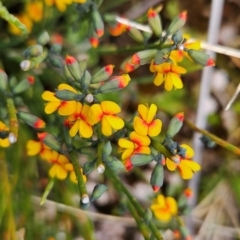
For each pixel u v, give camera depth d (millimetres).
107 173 292
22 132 317
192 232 370
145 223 281
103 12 343
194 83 377
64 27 331
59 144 269
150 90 375
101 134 264
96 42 286
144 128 259
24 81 272
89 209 373
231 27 385
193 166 263
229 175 377
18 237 316
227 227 372
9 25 324
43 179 342
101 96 337
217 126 383
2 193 296
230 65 380
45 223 333
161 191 379
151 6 367
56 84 315
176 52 272
